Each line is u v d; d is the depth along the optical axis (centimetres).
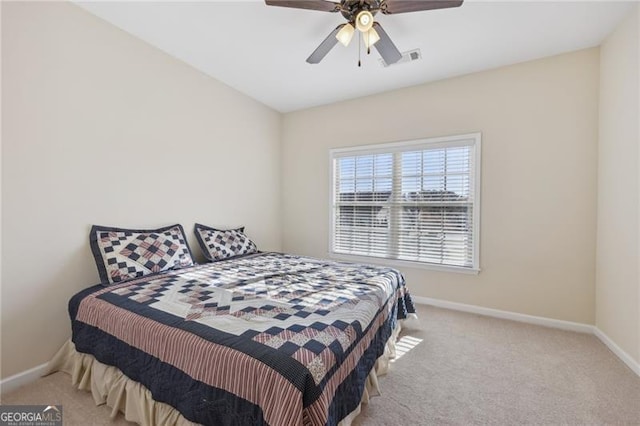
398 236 335
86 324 170
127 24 220
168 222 265
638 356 188
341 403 122
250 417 104
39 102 182
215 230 302
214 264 260
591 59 243
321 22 217
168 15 209
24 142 176
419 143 317
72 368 184
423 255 321
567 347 223
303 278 213
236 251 303
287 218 414
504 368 195
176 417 126
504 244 279
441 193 309
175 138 270
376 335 171
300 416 97
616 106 215
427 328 258
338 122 370
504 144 277
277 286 193
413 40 234
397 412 153
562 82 254
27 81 177
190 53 261
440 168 309
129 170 234
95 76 211
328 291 184
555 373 189
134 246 219
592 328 247
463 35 227
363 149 351
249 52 258
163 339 133
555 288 260
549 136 259
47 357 188
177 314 148
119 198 227
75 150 201
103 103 216
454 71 287
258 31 227
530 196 268
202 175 298
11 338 174
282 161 415
